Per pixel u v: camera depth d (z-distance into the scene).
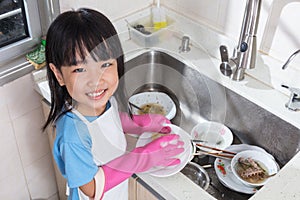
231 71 1.43
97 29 1.03
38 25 1.51
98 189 1.13
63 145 1.08
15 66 1.47
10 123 1.54
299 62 1.37
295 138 1.36
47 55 1.07
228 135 1.49
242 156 1.37
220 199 1.30
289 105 1.38
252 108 1.44
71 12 1.05
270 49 1.43
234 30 1.51
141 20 1.68
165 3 1.70
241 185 1.31
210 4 1.53
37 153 1.72
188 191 1.16
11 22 1.45
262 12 1.39
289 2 1.30
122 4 1.62
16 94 1.49
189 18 1.63
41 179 1.83
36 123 1.63
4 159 1.61
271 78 1.45
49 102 1.50
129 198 1.38
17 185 1.74
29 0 1.44
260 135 1.46
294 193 1.13
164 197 1.19
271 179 1.16
